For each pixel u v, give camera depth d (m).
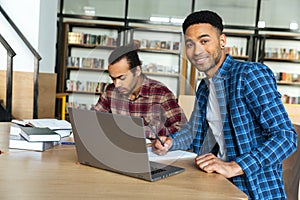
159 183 1.08
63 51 7.12
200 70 1.36
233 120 1.42
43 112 4.30
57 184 1.01
